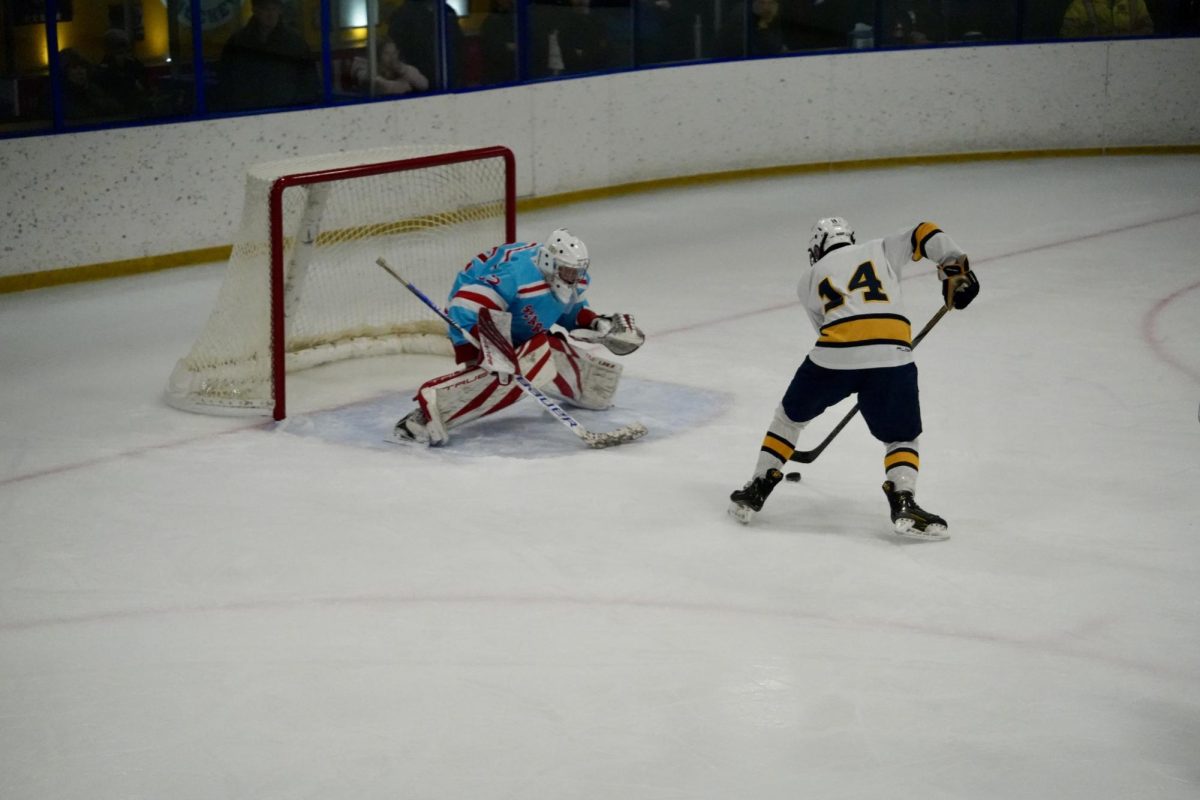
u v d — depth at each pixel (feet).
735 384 37.29
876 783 18.57
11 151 48.08
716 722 20.15
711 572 25.29
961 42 72.23
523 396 35.83
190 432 34.06
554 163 63.36
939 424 33.63
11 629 23.56
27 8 47.55
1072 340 41.06
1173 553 25.91
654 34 66.08
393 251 40.11
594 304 46.42
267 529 27.68
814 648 22.36
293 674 21.79
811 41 70.28
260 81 53.83
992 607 23.75
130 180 51.01
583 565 25.68
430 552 26.40
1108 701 20.66
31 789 18.79
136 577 25.54
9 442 33.45
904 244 27.07
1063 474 30.14
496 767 19.04
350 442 33.01
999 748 19.42
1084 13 72.64
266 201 33.91
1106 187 65.10
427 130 58.85
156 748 19.74
